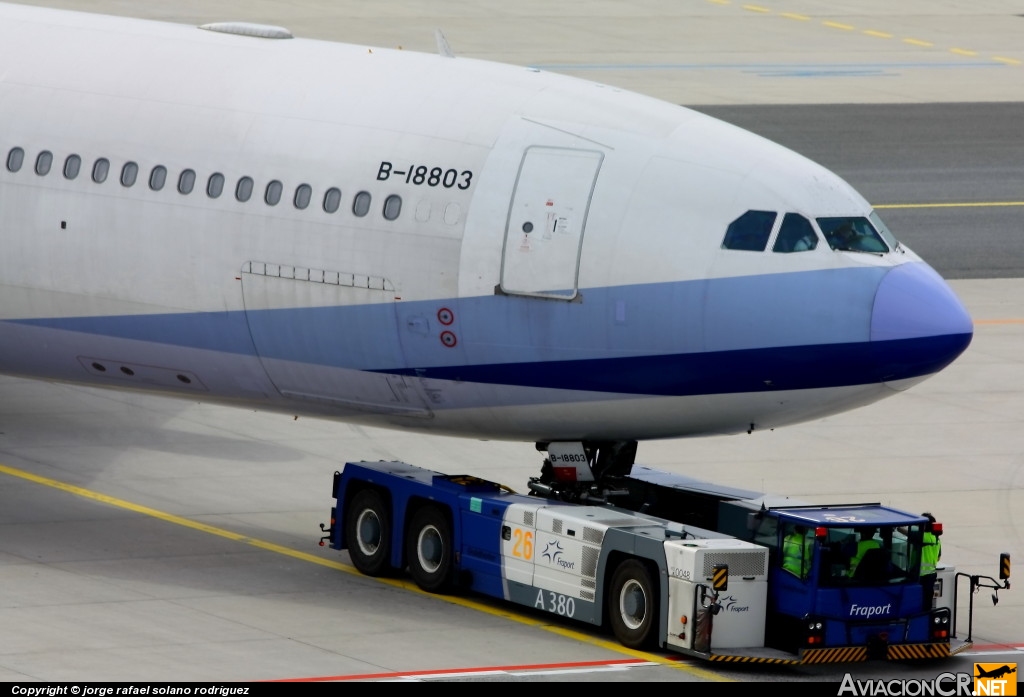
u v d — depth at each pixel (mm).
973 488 133125
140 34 117438
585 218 99500
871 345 96438
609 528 95250
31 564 106250
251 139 107875
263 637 93812
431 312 102062
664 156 100750
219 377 111625
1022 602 108688
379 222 103125
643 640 94000
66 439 138375
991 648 99750
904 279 97750
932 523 95125
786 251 97500
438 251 101625
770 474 135000
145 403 151125
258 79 111000
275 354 107812
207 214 107562
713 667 92625
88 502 121875
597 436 105812
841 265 97375
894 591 93438
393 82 108375
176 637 92812
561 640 96375
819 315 96438
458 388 104000
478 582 102438
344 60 111438
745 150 101250
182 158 109125
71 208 111625
